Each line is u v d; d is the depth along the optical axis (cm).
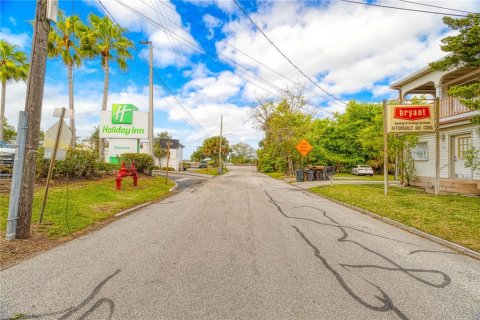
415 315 302
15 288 358
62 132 703
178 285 367
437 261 475
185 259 465
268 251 511
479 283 388
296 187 1869
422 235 644
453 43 939
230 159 11881
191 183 2184
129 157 1970
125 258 471
